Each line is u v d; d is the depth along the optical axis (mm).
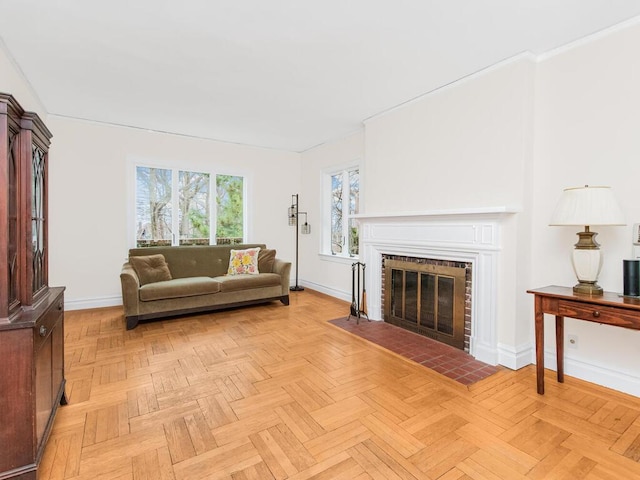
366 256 3990
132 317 3547
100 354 2855
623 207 2193
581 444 1702
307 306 4582
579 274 2158
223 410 2008
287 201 5898
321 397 2162
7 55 2584
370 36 2303
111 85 3156
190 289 3887
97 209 4340
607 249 2268
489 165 2746
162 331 3482
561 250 2502
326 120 4160
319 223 5488
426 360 2752
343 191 4992
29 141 1602
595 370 2344
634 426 1850
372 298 3932
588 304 1973
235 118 4102
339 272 5039
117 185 4449
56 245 4129
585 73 2350
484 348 2723
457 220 2936
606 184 2266
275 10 2029
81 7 2010
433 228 3158
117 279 4480
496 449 1662
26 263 1584
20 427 1399
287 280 4648
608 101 2248
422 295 3367
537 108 2607
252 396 2174
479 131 2820
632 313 1804
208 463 1561
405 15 2068
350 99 3457
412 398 2150
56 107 3781
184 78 2996
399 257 3637
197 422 1885
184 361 2723
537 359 2207
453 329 3043
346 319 3939
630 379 2189
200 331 3492
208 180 5172
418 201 3383
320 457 1604
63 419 1902
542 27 2203
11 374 1388
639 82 2117
